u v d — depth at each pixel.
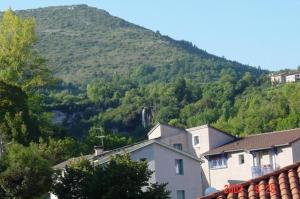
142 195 47.44
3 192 47.97
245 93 146.50
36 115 78.44
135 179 47.44
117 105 156.88
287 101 122.25
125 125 140.50
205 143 75.44
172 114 145.00
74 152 80.81
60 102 153.38
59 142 72.88
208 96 147.38
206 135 75.44
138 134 136.00
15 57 80.50
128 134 135.75
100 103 156.25
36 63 81.44
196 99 152.50
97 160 58.03
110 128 140.38
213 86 152.38
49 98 157.12
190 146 77.00
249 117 117.69
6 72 79.81
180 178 63.50
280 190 14.90
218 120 128.12
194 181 64.25
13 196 47.78
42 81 81.56
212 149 74.69
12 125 73.00
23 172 47.66
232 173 71.44
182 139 77.44
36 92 81.62
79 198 48.22
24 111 74.50
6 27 81.31
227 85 148.62
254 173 66.44
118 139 92.00
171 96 153.62
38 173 48.06
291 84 139.62
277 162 67.31
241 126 116.00
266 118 119.50
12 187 47.78
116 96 160.62
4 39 81.12
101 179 47.44
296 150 66.44
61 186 48.62
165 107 147.75
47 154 52.81
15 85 75.06
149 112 144.88
